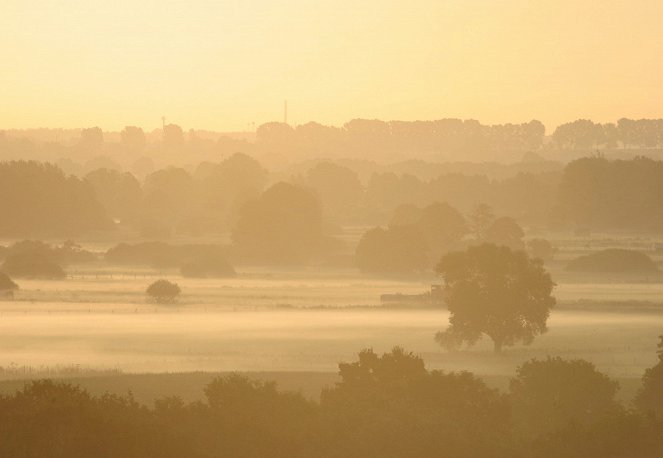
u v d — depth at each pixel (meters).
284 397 176.50
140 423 152.25
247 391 176.00
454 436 155.75
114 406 161.88
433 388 186.62
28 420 150.88
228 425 157.75
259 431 156.00
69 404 155.25
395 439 154.12
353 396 184.50
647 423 163.50
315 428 157.75
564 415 191.38
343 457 149.50
